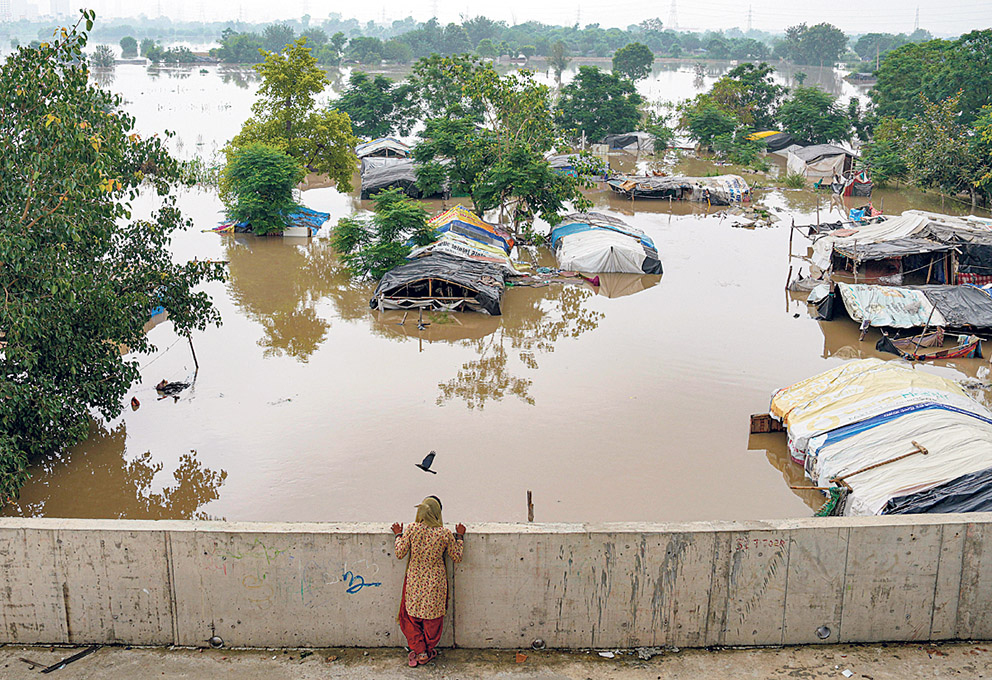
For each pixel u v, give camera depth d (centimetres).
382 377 2269
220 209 4438
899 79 7281
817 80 16425
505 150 3950
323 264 3488
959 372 2372
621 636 758
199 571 738
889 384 1812
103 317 1667
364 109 7056
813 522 741
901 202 5134
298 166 3997
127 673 721
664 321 2806
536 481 1712
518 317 2845
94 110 1650
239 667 731
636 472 1758
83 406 1719
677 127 7562
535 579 739
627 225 3938
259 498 1634
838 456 1648
